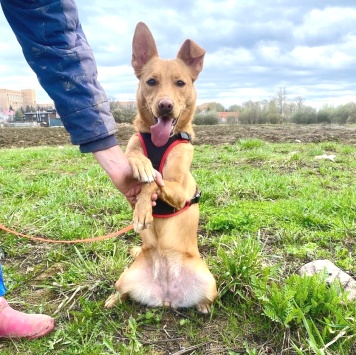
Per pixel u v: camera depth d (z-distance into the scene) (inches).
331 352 24.8
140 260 32.7
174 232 32.1
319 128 222.2
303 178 68.1
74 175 76.2
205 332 28.4
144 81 37.1
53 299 32.9
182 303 31.5
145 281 32.1
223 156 91.9
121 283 31.2
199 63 39.3
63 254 39.9
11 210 49.9
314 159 88.3
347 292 27.9
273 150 104.3
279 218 48.5
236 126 272.2
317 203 51.5
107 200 55.4
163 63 37.5
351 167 79.4
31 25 22.9
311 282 28.5
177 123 36.7
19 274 36.5
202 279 30.8
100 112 24.7
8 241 41.9
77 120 24.2
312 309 27.5
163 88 35.6
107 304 31.3
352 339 25.5
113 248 40.9
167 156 33.2
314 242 42.1
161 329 29.1
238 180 63.6
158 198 31.3
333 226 45.0
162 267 32.3
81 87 23.9
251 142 110.7
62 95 23.8
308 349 25.3
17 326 27.5
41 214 50.0
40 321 28.0
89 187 61.8
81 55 24.0
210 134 175.2
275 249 40.7
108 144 25.3
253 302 30.1
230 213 49.1
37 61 23.5
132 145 34.2
